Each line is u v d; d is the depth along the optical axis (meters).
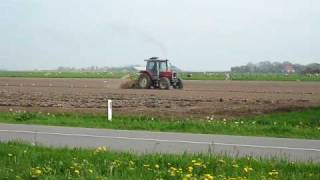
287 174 9.81
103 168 10.24
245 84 69.12
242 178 9.30
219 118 25.02
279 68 196.75
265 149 14.46
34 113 25.62
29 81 76.00
